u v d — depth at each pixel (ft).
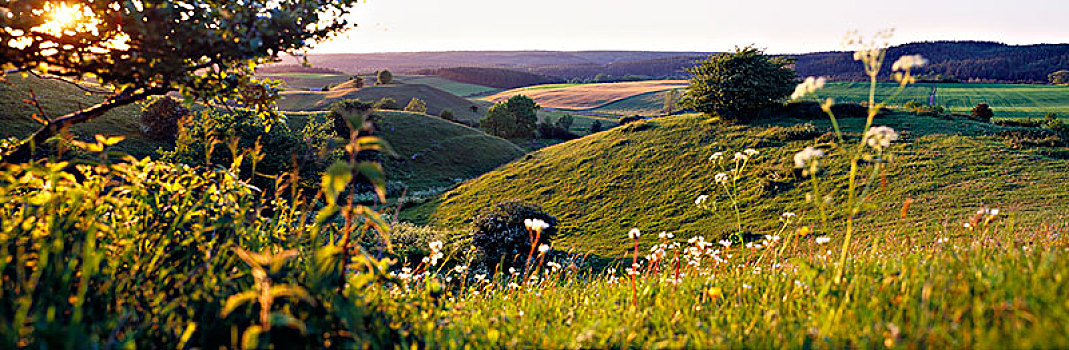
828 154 130.21
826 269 13.61
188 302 10.03
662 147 168.55
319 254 9.56
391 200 173.17
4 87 153.17
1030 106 351.05
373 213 9.43
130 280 9.93
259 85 17.15
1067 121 276.41
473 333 11.81
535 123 380.37
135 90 14.71
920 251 15.64
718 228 100.27
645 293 14.55
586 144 196.13
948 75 642.22
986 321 8.95
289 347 9.14
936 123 155.84
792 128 160.66
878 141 10.43
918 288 10.62
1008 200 86.22
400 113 279.28
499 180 173.78
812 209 98.37
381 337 10.03
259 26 13.57
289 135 104.47
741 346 9.51
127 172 11.60
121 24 13.07
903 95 420.77
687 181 137.59
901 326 9.10
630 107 611.47
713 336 9.91
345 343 9.49
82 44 13.47
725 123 179.73
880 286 11.69
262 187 93.15
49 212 10.16
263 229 13.05
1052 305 7.98
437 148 247.70
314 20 14.93
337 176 8.62
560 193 149.28
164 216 12.00
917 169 111.96
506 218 79.15
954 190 96.63
